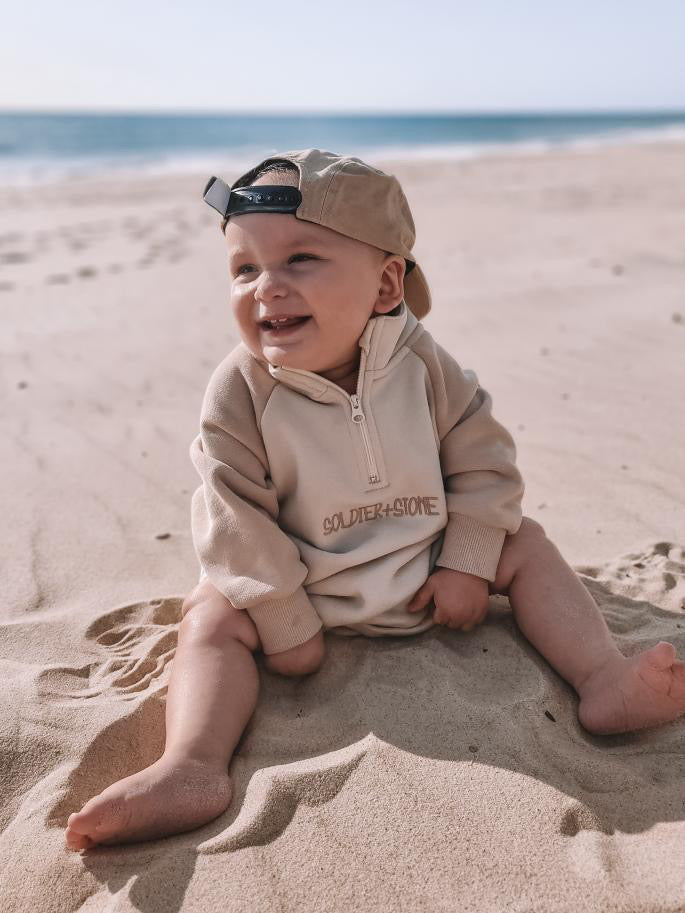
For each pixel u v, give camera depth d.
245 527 0.72
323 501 0.75
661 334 1.84
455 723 0.68
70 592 0.95
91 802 0.59
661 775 0.64
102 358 1.89
